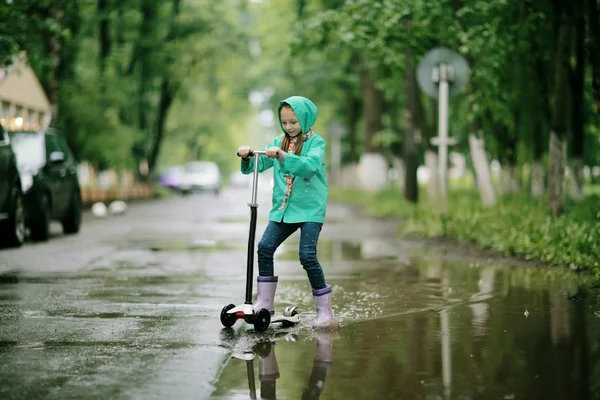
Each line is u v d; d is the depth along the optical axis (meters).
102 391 6.22
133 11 52.50
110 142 41.62
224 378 6.57
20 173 20.22
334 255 16.89
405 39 20.95
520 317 9.04
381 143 47.66
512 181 36.28
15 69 25.84
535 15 18.42
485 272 13.40
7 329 8.77
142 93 54.91
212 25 57.03
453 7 20.39
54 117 34.56
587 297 10.42
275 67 58.16
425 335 8.16
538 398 5.87
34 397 6.07
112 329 8.77
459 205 25.11
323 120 61.59
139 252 17.89
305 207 8.95
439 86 19.33
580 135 22.58
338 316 9.48
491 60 19.58
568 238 14.22
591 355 7.12
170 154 99.19
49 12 31.14
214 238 22.22
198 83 67.38
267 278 9.10
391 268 14.41
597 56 15.84
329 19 21.62
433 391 6.08
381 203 34.66
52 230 25.88
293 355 7.37
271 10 49.75
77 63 45.03
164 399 6.00
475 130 23.56
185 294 11.44
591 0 15.80
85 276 13.54
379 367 6.84
